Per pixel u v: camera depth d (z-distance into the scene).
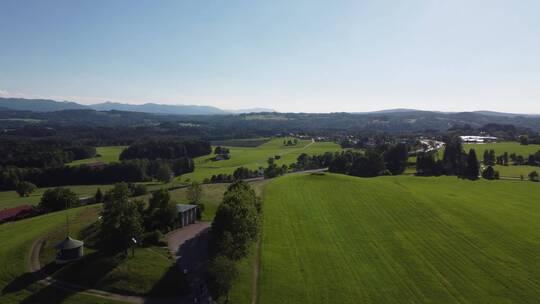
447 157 186.50
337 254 76.38
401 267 71.25
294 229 90.00
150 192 134.38
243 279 63.28
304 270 68.50
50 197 108.31
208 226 86.25
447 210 107.12
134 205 70.69
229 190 99.25
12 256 64.12
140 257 64.75
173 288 57.25
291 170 198.38
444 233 89.19
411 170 194.25
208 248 71.25
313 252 76.81
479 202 117.44
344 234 87.81
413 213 104.25
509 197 125.69
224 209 70.56
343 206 110.38
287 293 60.03
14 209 106.69
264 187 136.62
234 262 61.09
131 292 55.78
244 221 70.75
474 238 86.19
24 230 78.88
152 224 79.44
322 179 144.62
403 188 136.00
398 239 85.25
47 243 69.19
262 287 61.25
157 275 59.59
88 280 57.69
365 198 119.00
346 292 61.47
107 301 53.34
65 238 69.31
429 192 131.00
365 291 62.12
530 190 137.88
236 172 171.00
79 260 62.59
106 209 68.56
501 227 93.31
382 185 140.00
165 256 66.75
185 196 111.62
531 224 95.69
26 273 59.25
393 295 61.25
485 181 156.75
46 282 57.09
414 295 61.44
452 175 174.75
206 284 58.47
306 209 106.81
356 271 69.12
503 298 61.03
